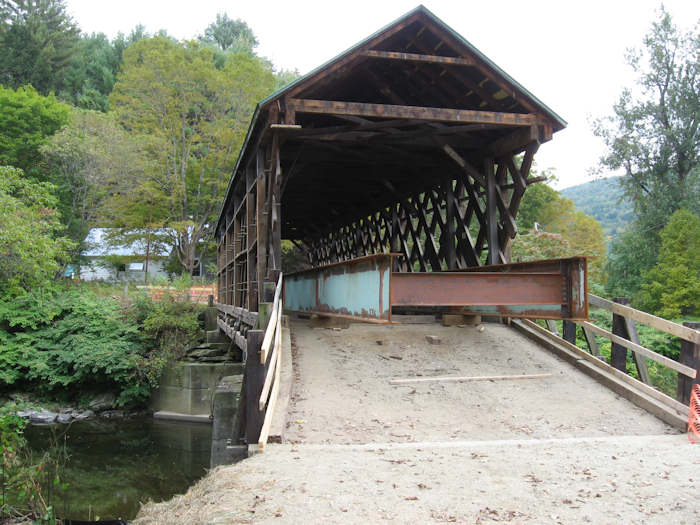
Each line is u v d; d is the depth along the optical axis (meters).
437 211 11.60
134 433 14.24
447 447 4.66
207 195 30.42
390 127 8.95
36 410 15.02
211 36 55.28
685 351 5.70
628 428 5.50
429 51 8.56
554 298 6.90
